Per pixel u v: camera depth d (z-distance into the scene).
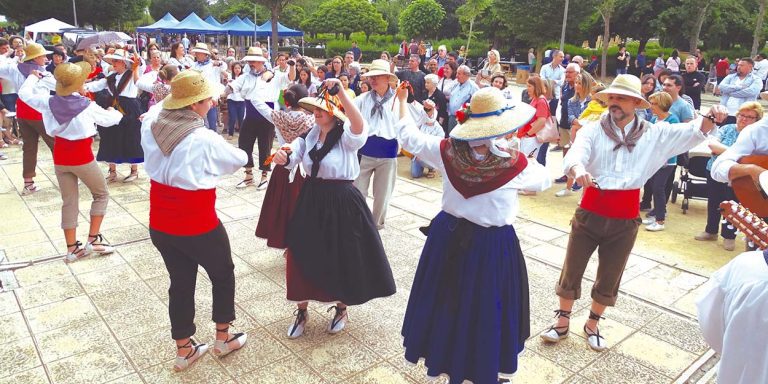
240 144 7.23
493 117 2.59
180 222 2.98
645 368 3.40
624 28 31.67
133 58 8.16
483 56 34.19
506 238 2.73
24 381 3.16
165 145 2.86
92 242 4.91
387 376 3.28
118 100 6.93
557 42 30.12
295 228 3.44
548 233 5.84
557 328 3.68
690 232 5.99
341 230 3.42
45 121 4.50
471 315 2.67
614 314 4.08
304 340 3.65
